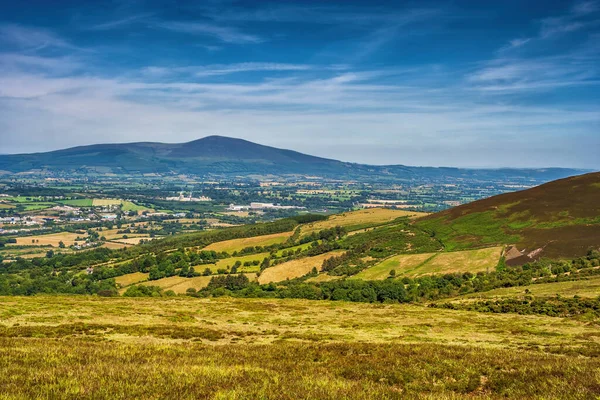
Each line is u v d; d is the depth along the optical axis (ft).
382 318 186.60
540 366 66.85
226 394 45.75
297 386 50.88
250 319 173.78
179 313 179.93
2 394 42.65
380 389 51.21
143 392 45.85
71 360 61.16
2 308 166.20
